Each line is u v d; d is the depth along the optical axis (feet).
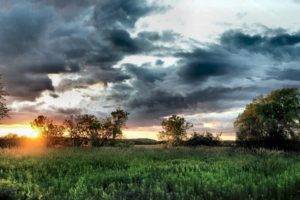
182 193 44.27
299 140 165.78
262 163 75.25
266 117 166.20
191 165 72.08
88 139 189.88
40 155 90.17
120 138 196.13
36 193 43.86
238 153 112.47
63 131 180.24
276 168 70.03
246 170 69.21
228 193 44.55
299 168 67.41
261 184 50.21
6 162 72.95
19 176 58.29
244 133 172.04
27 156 86.63
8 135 160.56
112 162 80.07
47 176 60.03
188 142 182.50
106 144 193.06
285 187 48.14
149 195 44.21
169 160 88.58
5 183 48.44
